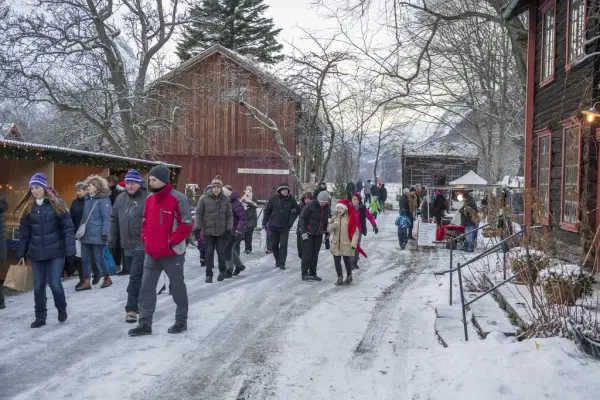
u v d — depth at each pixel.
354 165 50.12
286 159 27.50
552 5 12.32
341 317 8.49
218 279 11.55
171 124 27.17
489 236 11.75
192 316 8.32
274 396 5.21
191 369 5.93
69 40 22.80
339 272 11.34
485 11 22.91
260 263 14.38
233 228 12.07
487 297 9.38
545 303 6.98
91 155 12.52
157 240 7.14
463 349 6.27
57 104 23.11
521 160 26.75
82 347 6.62
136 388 5.33
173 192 7.25
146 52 25.58
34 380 5.49
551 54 12.41
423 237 18.27
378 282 11.80
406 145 41.44
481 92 26.86
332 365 6.15
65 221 7.59
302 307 9.15
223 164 37.69
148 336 7.15
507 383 4.96
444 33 24.86
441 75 26.73
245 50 49.19
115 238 8.04
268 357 6.40
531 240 8.64
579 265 7.77
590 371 5.17
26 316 8.09
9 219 11.68
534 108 13.78
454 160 41.38
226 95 28.17
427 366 5.98
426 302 9.61
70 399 5.02
